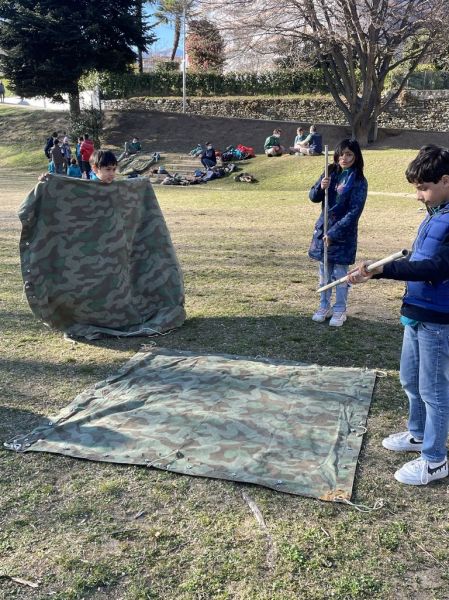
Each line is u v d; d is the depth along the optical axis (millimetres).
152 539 2570
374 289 6684
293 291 6488
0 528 2650
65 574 2371
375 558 2463
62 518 2715
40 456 3217
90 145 20016
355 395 3881
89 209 4895
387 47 21156
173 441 3309
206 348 4766
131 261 5281
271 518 2695
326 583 2320
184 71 29047
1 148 27625
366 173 18312
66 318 5070
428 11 19391
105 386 4043
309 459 3133
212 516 2715
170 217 11789
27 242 4820
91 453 3217
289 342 4906
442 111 25547
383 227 10453
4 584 2322
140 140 27094
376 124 24453
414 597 2262
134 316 5145
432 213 2709
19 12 26641
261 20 21141
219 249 8648
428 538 2594
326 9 19953
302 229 10359
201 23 24438
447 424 2904
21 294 6387
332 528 2639
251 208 13211
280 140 25688
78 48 27219
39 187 4754
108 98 31672
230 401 3770
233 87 31125
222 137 26516
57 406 3803
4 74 28250
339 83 23625
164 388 3971
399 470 3021
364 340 4973
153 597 2250
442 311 2729
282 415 3590
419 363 2947
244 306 5895
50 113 30547
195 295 6312
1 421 3607
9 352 4727
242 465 3074
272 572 2373
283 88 30250
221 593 2268
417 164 2635
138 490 2910
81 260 4926
